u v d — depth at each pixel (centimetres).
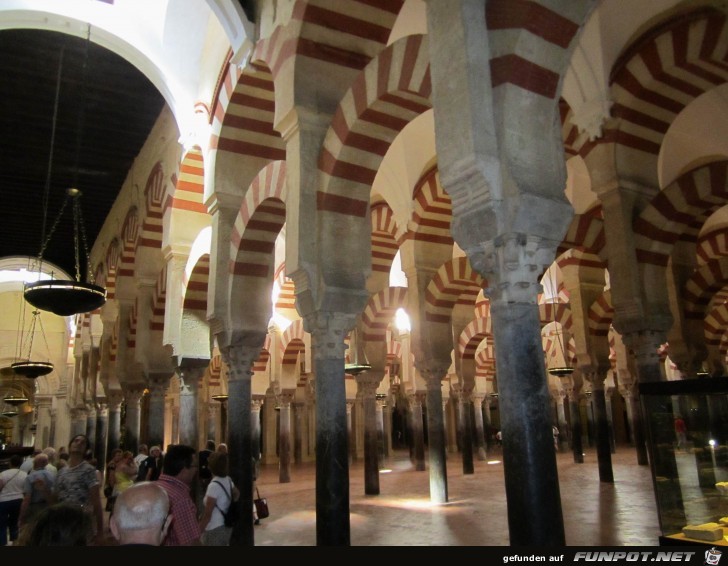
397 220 1016
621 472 1192
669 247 657
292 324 1504
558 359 1905
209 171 773
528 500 308
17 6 796
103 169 1446
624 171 667
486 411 2261
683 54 625
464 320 1137
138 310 1119
